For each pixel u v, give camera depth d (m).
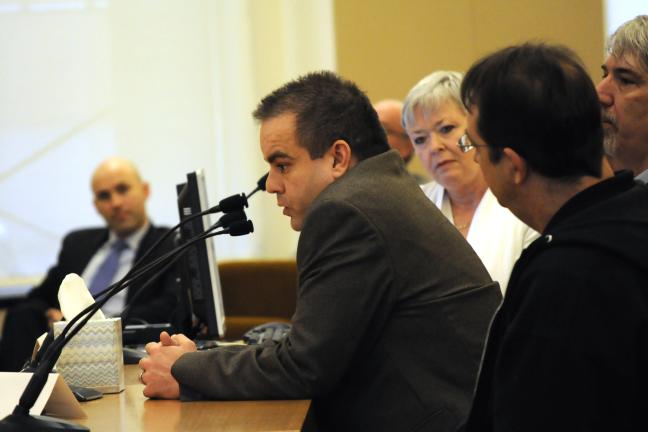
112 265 9.88
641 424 2.96
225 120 11.11
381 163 4.53
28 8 11.34
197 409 4.15
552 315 2.97
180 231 6.09
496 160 3.25
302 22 11.02
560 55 3.21
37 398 3.74
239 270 8.86
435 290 4.34
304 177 4.50
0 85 11.36
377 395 4.30
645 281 2.96
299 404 4.16
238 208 4.64
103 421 3.98
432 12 10.60
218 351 4.42
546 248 3.08
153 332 6.25
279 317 8.77
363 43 10.66
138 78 11.23
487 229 6.48
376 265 4.25
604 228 3.02
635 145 5.09
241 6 11.05
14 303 11.18
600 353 2.91
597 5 10.39
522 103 3.13
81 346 4.52
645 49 4.93
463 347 4.30
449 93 6.55
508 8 10.52
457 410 4.18
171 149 11.19
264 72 11.09
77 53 11.34
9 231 11.36
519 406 3.00
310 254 4.33
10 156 11.38
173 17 11.17
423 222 4.43
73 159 11.38
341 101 4.55
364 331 4.24
